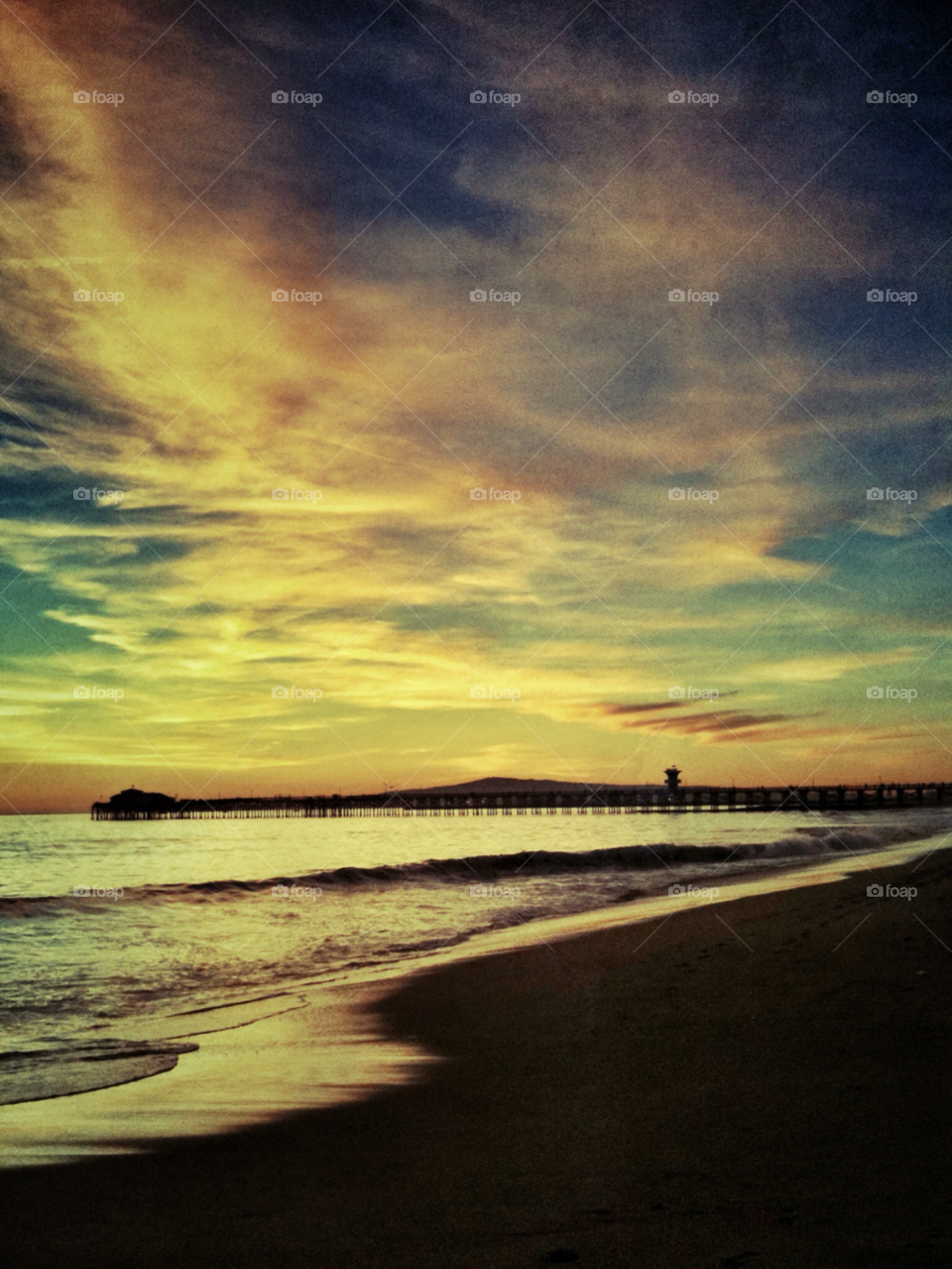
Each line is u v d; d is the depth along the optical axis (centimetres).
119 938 1275
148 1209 387
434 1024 746
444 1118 504
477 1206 377
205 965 1066
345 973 999
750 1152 414
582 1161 422
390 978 952
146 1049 684
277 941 1245
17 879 2316
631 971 892
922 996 686
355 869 2056
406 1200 388
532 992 845
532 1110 508
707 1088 513
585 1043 642
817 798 8000
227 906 1602
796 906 1244
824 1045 577
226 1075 609
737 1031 630
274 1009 820
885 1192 362
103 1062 647
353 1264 327
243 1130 496
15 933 1309
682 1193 375
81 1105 545
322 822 7200
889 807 7375
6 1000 879
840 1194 362
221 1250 344
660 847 2658
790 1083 509
